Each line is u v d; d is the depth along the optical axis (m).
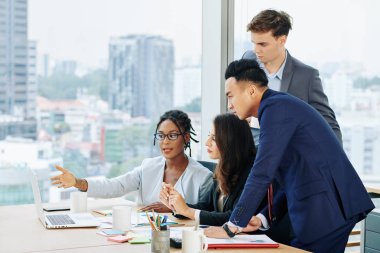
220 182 2.95
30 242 2.50
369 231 3.55
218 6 4.50
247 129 2.95
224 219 2.84
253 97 2.56
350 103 4.32
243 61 2.59
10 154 4.20
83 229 2.77
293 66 3.41
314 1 4.30
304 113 2.49
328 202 2.50
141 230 2.74
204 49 4.65
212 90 4.58
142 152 4.61
